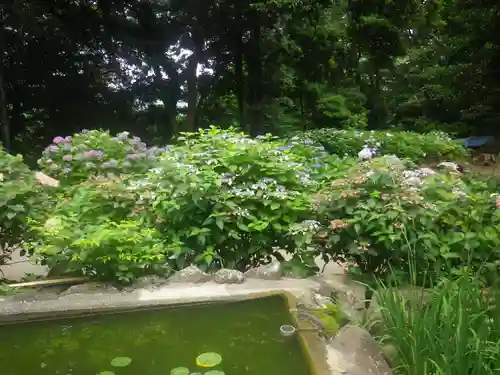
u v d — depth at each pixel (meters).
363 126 18.27
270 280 3.14
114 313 2.70
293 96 17.58
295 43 15.54
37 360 2.30
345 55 17.66
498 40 13.65
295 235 3.44
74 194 4.08
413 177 3.64
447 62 21.58
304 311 2.59
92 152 5.19
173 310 2.73
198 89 16.02
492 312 2.33
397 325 2.30
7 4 11.74
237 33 14.50
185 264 3.45
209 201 3.55
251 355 2.29
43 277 3.49
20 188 3.79
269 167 3.81
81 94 13.91
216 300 2.78
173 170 3.74
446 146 10.00
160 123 15.38
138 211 3.71
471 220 3.35
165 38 14.01
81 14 12.90
